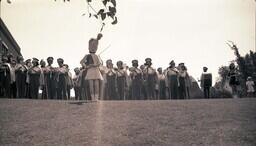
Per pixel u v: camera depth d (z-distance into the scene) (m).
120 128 17.66
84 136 16.91
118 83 23.84
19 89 22.80
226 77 27.17
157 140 16.73
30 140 16.25
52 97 23.11
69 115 18.92
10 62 23.19
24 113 19.00
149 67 24.38
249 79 27.45
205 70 25.33
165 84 24.45
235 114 19.34
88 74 20.22
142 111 19.44
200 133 17.44
